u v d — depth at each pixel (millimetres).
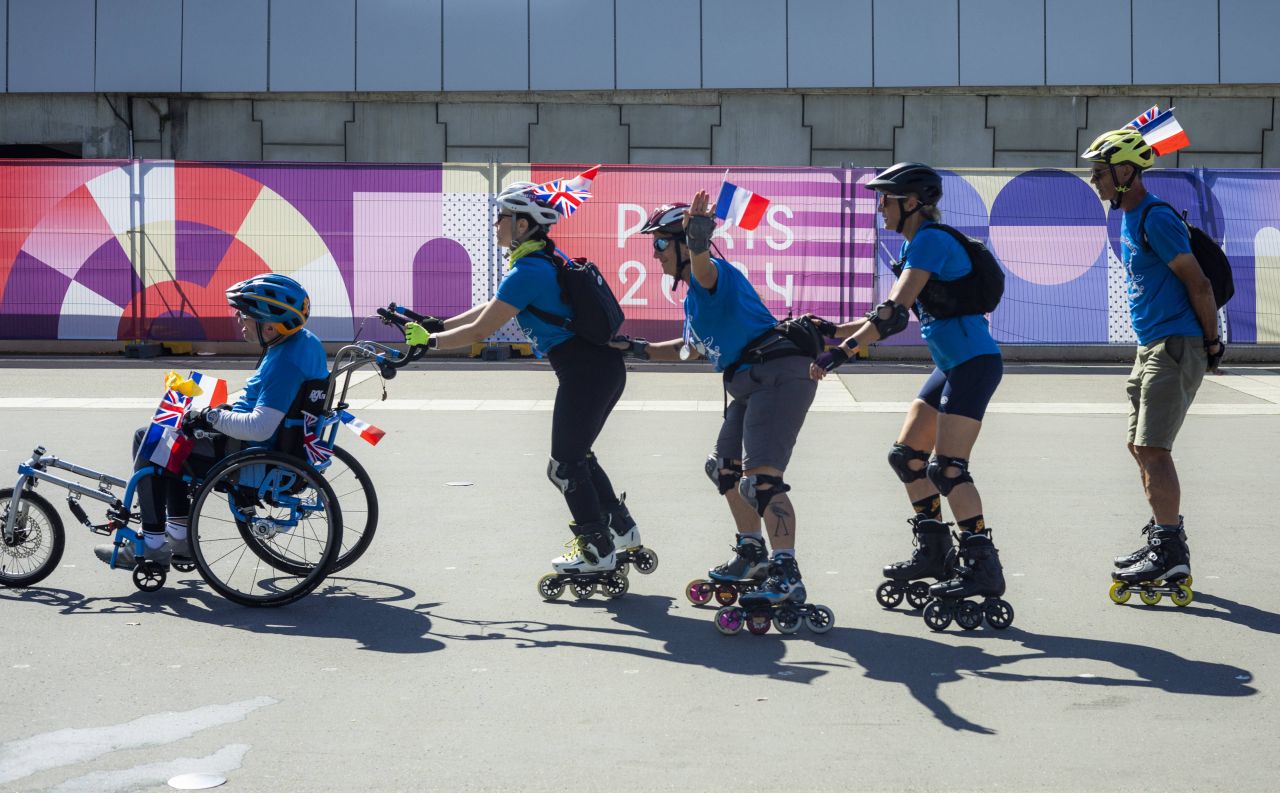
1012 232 16172
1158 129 5719
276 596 5492
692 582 5570
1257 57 18812
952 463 5191
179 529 5680
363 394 13562
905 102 19156
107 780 3613
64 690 4402
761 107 19266
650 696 4363
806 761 3762
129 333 16438
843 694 4379
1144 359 5594
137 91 19375
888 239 16156
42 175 16375
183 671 4625
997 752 3830
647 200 16203
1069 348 16531
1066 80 18953
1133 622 5266
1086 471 9102
